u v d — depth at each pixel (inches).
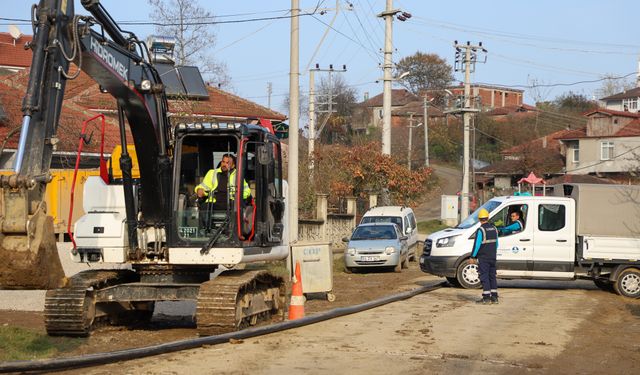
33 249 363.3
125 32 486.6
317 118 2787.9
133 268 555.8
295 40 917.2
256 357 435.8
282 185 621.9
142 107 497.0
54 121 405.7
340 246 1435.8
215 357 433.7
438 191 3038.9
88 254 538.6
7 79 1423.5
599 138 2829.7
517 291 852.0
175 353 445.4
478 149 3631.9
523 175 3031.5
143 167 520.7
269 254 586.9
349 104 4060.0
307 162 1604.3
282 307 647.8
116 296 538.3
